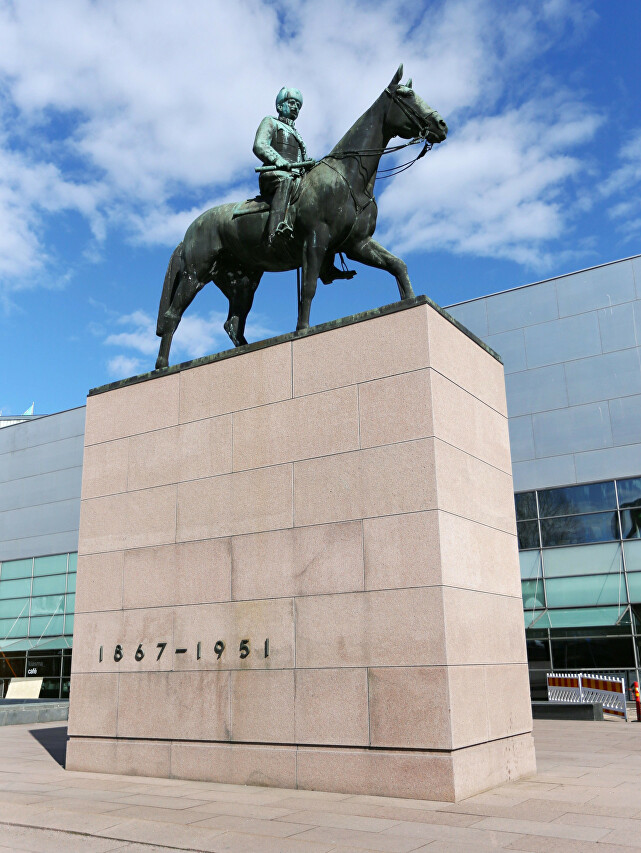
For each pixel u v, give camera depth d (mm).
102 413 12133
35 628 38844
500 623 9719
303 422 10008
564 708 20141
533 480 28062
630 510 26203
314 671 9102
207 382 11070
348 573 9141
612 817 7199
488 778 8711
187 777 9797
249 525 10109
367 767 8500
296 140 12422
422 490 8867
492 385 10844
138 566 11000
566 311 28562
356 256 11406
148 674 10477
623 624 25516
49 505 40344
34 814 7801
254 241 11812
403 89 11031
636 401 26719
